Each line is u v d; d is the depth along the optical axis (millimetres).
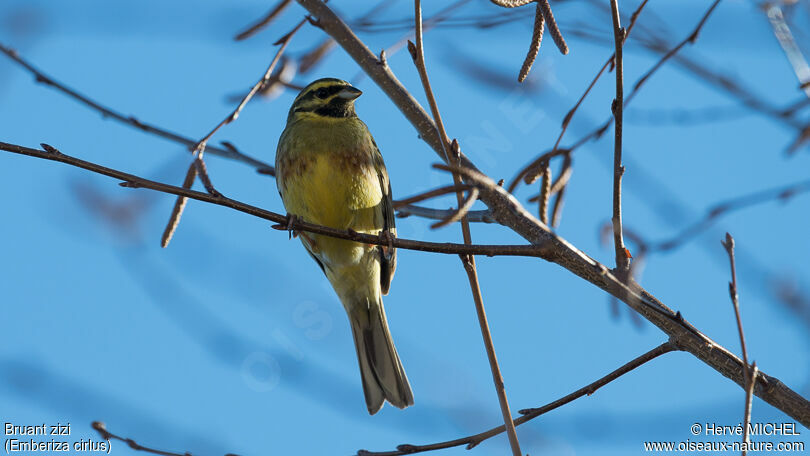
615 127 6555
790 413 6746
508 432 6215
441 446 7305
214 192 6781
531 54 6910
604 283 6832
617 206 6754
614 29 6219
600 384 7199
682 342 6930
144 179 6535
